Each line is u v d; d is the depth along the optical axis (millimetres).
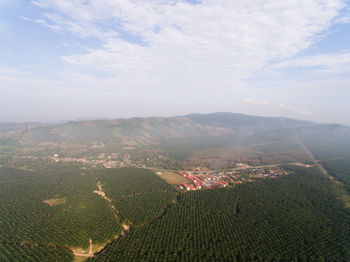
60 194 187750
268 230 133000
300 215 152750
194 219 145625
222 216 150000
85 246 118500
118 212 159875
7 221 139375
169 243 119500
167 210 159875
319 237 126188
